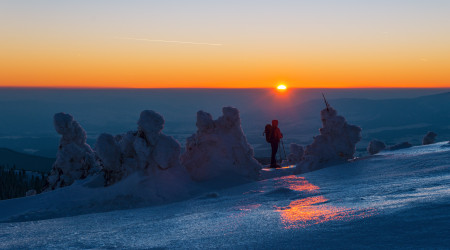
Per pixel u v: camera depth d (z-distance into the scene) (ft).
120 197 32.35
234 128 43.50
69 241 12.97
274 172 50.26
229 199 26.17
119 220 20.81
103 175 37.58
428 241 7.91
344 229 9.77
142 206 30.99
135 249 10.61
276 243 9.34
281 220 12.60
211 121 43.04
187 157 41.68
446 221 9.12
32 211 29.81
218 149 41.86
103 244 11.93
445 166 29.37
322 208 15.07
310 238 9.41
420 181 21.80
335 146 50.37
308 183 32.53
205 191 35.01
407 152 49.14
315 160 49.55
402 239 8.23
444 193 13.91
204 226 13.24
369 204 14.07
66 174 52.31
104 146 35.94
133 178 34.91
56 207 30.53
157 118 36.47
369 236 8.87
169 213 22.04
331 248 8.30
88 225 19.44
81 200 32.30
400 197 15.56
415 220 9.64
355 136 50.31
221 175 39.83
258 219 13.28
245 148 42.93
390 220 9.90
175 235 12.25
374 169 35.60
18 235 17.38
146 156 35.73
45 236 15.52
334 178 33.30
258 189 31.73
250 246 9.45
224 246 9.77
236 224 12.91
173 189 33.99
